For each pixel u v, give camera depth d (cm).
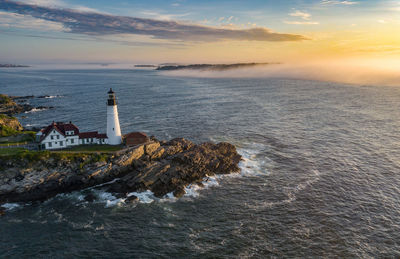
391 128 8869
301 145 7456
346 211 4453
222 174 5806
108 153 5944
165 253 3603
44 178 5284
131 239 3888
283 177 5653
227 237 3894
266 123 9725
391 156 6588
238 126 9381
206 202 4791
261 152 6994
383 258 3475
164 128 9269
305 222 4191
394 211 4434
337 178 5559
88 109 13238
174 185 5250
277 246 3700
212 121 10106
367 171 5834
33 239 3909
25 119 11544
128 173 5784
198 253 3588
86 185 5434
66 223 4275
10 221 4328
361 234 3912
